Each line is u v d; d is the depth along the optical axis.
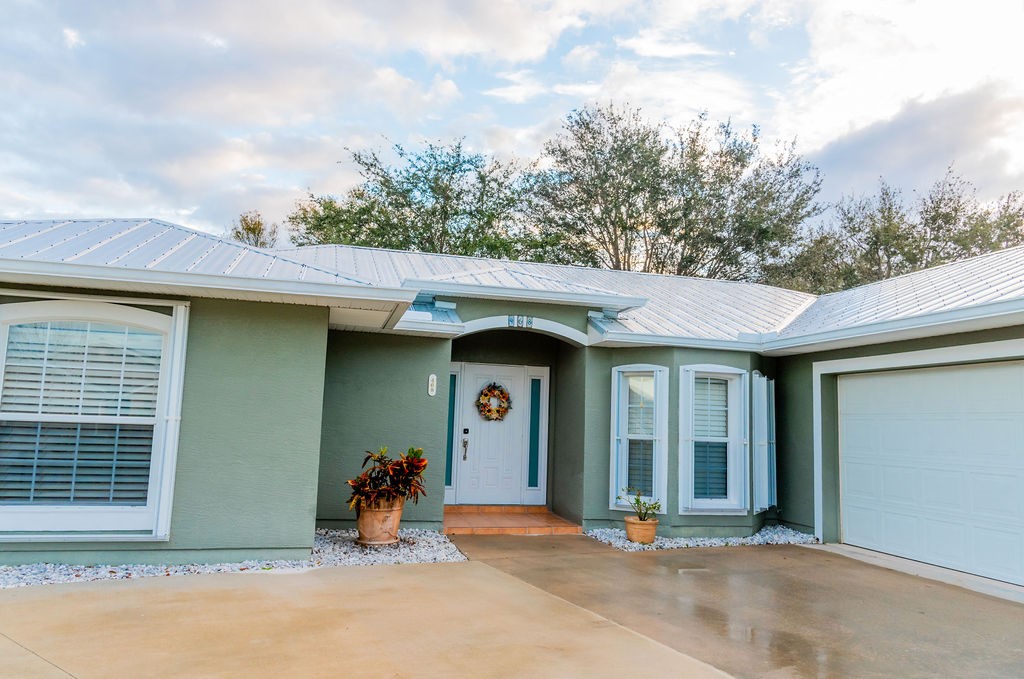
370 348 9.48
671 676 4.33
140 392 6.70
